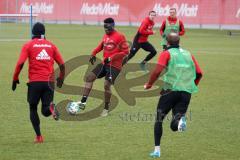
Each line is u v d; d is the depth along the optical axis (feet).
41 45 105.70
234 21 504.02
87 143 108.78
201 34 499.51
